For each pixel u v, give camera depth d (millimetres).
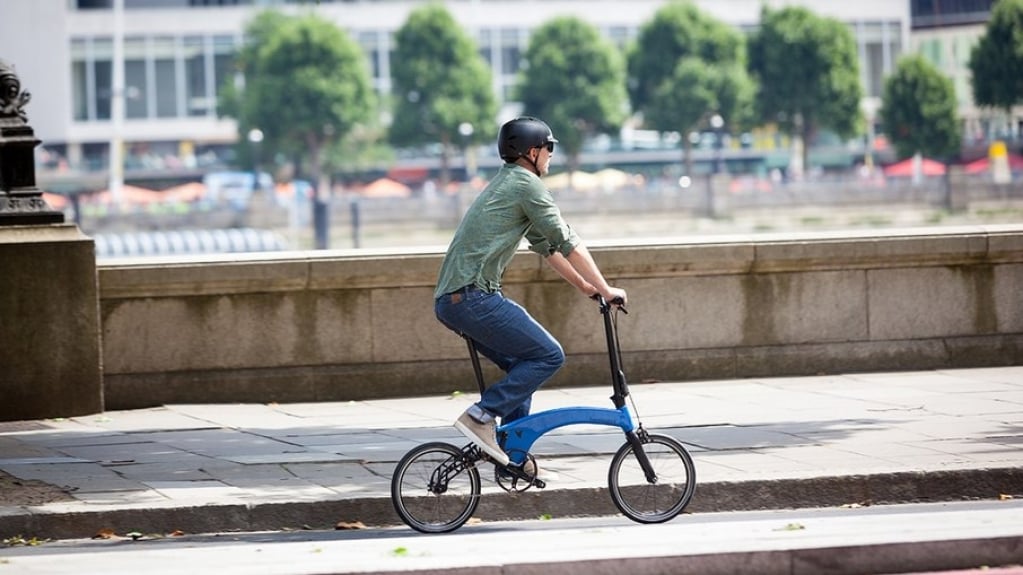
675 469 21078
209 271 32969
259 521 21969
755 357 35500
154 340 33031
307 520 22062
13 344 31031
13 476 24312
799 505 22938
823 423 28219
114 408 32781
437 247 34438
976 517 20859
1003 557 18500
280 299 33500
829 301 35906
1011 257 36625
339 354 33781
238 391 33344
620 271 34688
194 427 29766
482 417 20469
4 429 29922
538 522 22141
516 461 20750
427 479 20859
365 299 33812
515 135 20562
